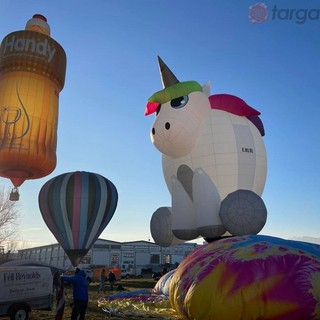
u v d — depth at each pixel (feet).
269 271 20.65
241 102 41.81
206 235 38.47
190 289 21.95
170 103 40.29
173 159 42.19
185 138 39.45
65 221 59.47
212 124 40.34
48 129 36.55
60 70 38.83
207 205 38.70
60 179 62.28
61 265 194.49
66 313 31.63
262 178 41.81
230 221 35.55
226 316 20.02
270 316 19.62
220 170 39.34
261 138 42.80
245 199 35.68
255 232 35.68
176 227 40.70
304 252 22.26
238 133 40.34
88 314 30.66
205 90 45.24
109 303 33.91
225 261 22.12
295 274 20.42
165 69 42.57
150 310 29.37
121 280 101.76
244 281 20.43
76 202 59.72
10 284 26.73
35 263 45.85
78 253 59.88
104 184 63.21
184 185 40.93
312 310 19.49
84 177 62.69
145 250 189.47
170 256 192.95
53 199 59.88
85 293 24.08
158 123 40.01
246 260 21.59
